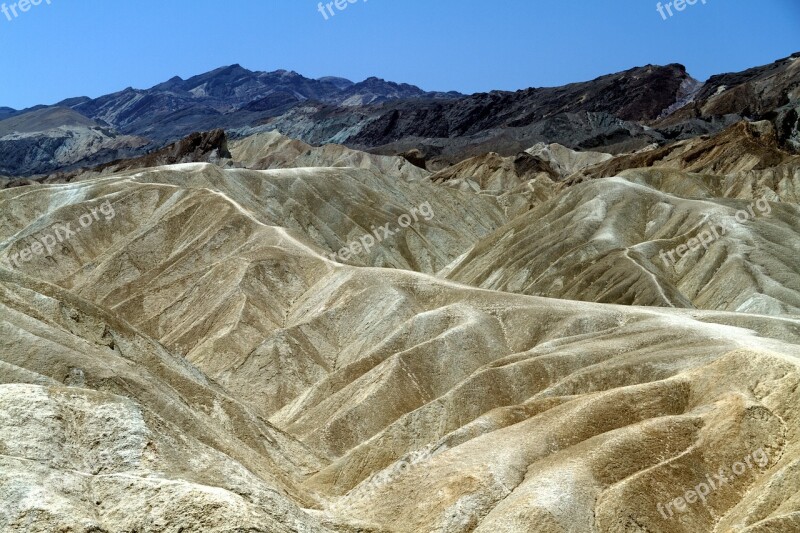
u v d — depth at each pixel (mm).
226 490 33875
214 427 53438
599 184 144500
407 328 78750
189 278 102500
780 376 48062
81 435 36188
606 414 49250
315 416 70000
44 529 29297
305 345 83250
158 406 49594
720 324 72125
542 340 75062
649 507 41094
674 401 50344
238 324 88062
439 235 164750
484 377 64375
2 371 46594
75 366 49438
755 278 106438
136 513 31750
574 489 42000
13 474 31203
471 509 43406
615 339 68375
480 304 82250
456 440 51969
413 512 45312
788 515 37250
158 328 95562
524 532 39875
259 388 78625
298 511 38156
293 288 99312
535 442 47781
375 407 67000
